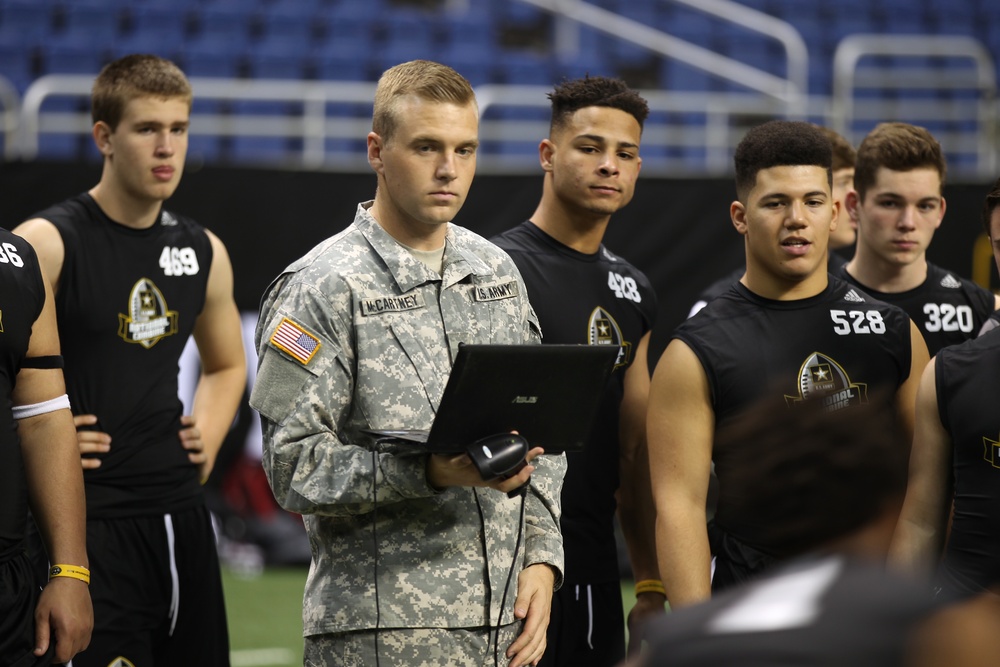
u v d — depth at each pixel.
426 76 6.62
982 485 6.95
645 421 9.33
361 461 6.27
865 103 26.62
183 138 9.71
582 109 8.85
